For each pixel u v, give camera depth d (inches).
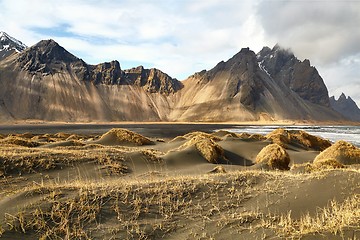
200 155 1071.0
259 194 423.2
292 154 1338.6
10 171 690.8
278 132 1975.9
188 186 459.2
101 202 378.0
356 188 372.2
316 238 248.2
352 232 239.6
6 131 4692.4
